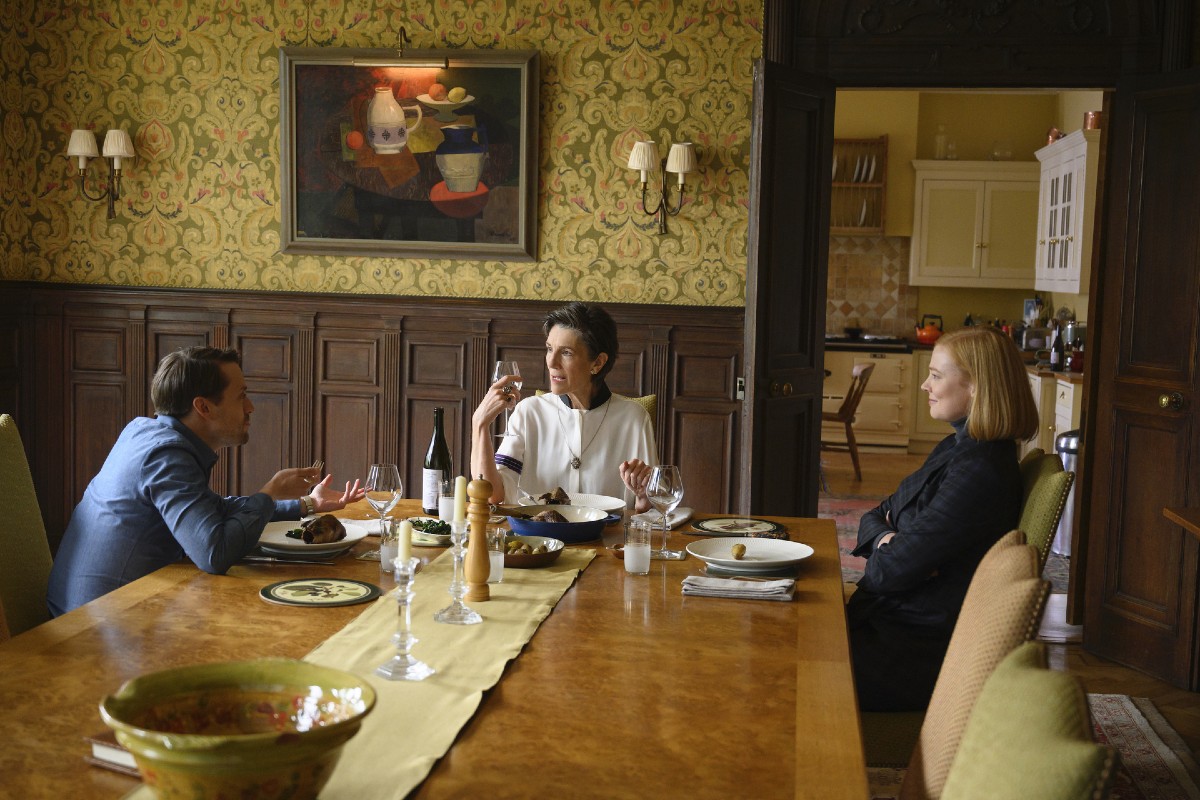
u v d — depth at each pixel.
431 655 1.73
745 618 2.01
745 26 5.16
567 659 1.74
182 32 5.49
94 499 2.42
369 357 5.50
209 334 5.58
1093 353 4.61
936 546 2.33
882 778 2.85
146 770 1.01
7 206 5.57
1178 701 3.93
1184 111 4.05
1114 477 4.34
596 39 5.25
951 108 10.09
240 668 1.18
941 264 9.97
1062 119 9.74
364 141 5.39
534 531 2.60
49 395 5.67
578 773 1.32
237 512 2.31
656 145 5.25
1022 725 0.98
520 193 5.32
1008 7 4.71
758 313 4.53
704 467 5.30
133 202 5.59
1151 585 4.20
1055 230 8.53
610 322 3.19
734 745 1.41
